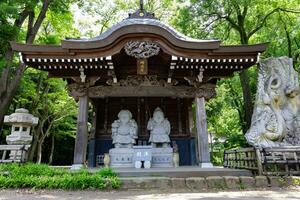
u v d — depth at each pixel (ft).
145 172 32.27
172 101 51.26
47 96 81.20
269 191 27.89
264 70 40.52
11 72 58.34
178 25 66.13
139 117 49.98
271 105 38.42
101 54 37.19
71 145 112.88
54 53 37.17
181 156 48.11
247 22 67.56
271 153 32.94
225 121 95.50
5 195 25.89
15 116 38.65
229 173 32.99
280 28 66.13
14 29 48.21
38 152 83.71
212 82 43.91
